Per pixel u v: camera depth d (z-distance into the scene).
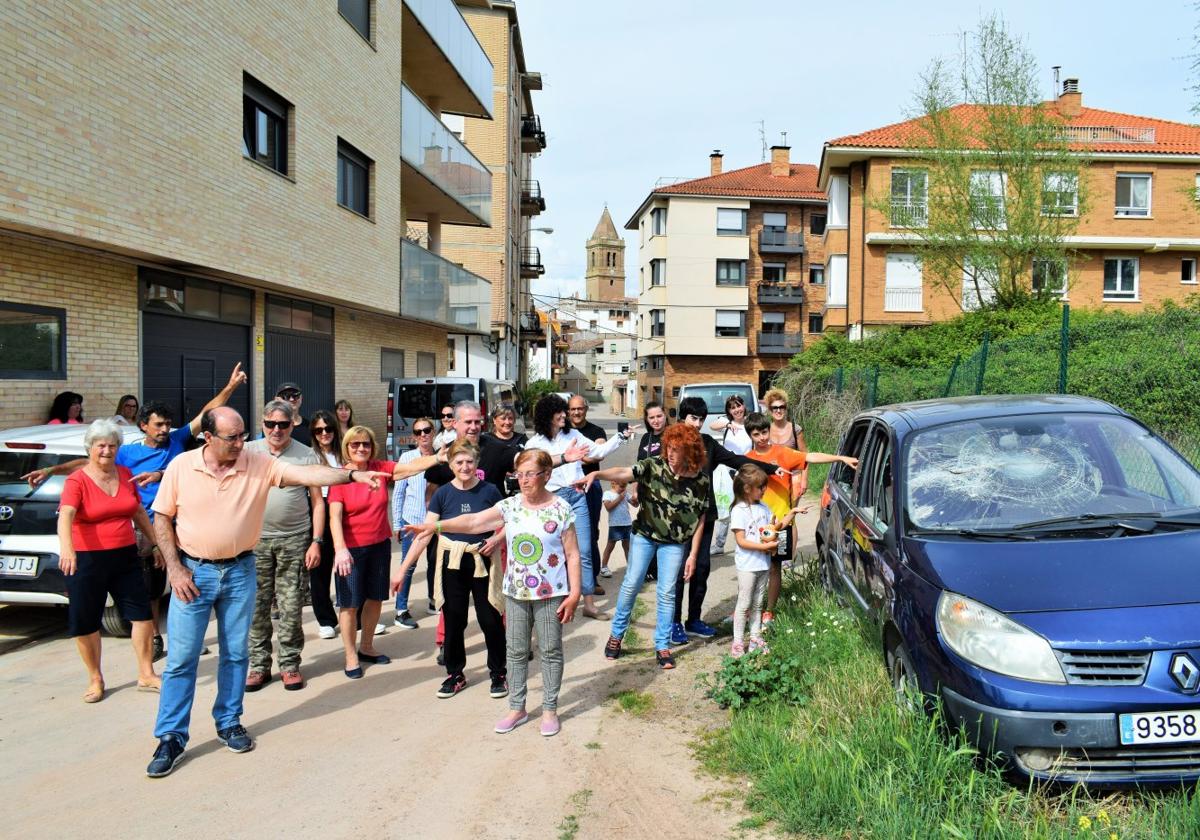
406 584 7.29
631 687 5.54
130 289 10.58
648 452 7.64
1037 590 3.80
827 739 4.10
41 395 9.16
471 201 24.69
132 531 5.54
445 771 4.29
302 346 15.77
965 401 5.71
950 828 3.12
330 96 14.89
